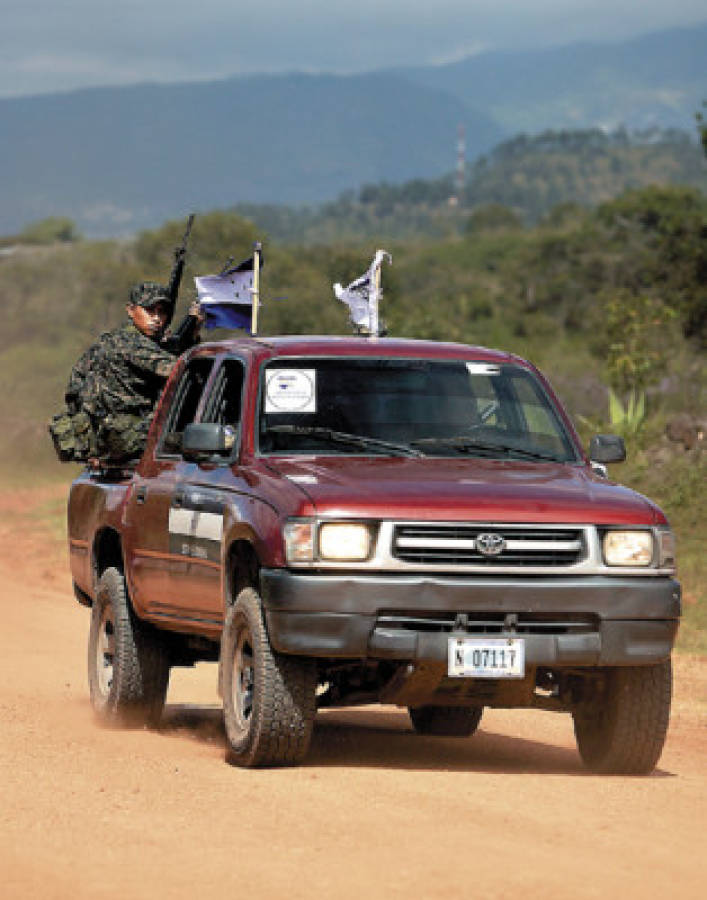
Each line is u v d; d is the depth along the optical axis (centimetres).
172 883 1141
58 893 1106
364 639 1595
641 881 1165
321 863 1209
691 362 7106
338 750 1959
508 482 1709
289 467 1764
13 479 8275
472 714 2173
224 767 1711
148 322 2300
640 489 5162
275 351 1933
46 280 18025
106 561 2297
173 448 2075
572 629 1638
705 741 2277
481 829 1355
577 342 15425
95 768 1695
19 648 3238
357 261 4278
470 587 1596
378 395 1902
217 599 1838
